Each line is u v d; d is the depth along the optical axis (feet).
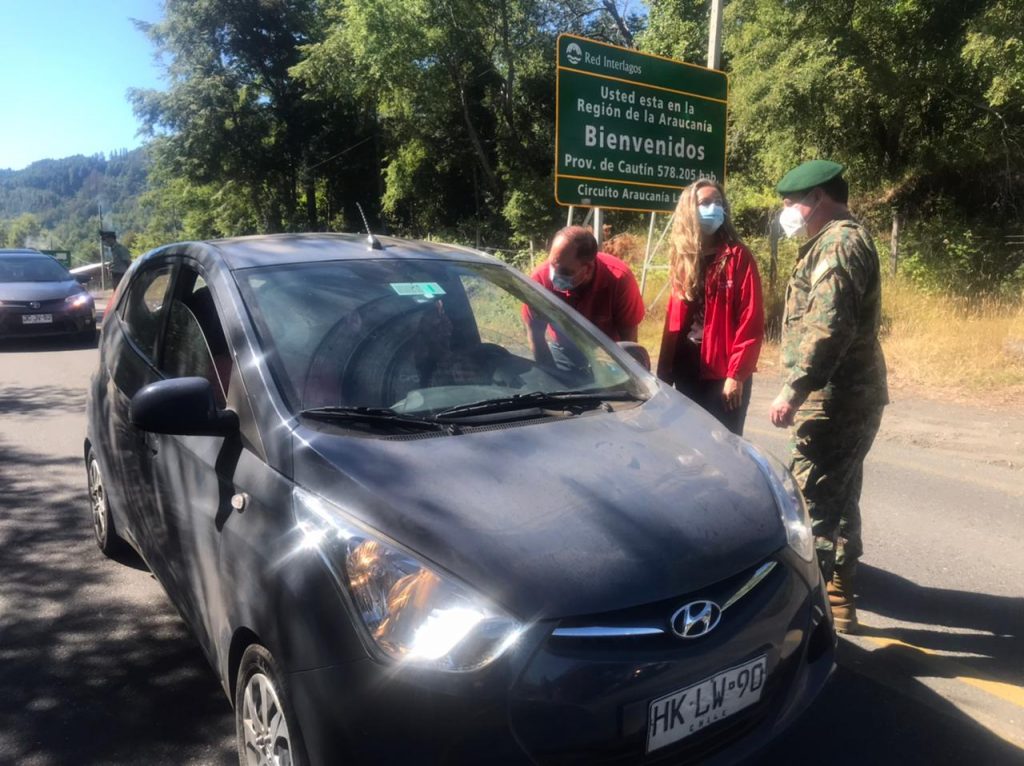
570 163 32.86
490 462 8.35
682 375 15.21
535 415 9.72
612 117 33.88
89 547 15.88
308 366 9.52
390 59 103.96
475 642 6.71
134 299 13.92
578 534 7.43
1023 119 55.21
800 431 12.10
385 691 6.74
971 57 48.83
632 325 15.97
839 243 11.24
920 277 43.93
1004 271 47.24
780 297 41.22
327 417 8.87
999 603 13.47
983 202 58.70
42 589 14.06
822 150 55.93
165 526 10.74
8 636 12.49
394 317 10.65
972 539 16.02
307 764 7.24
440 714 6.61
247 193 148.25
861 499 18.25
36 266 44.80
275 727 7.87
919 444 22.57
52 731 10.13
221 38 132.87
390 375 9.87
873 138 59.00
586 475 8.30
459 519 7.41
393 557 7.13
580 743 6.77
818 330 11.17
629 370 11.46
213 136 132.16
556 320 12.06
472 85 115.44
